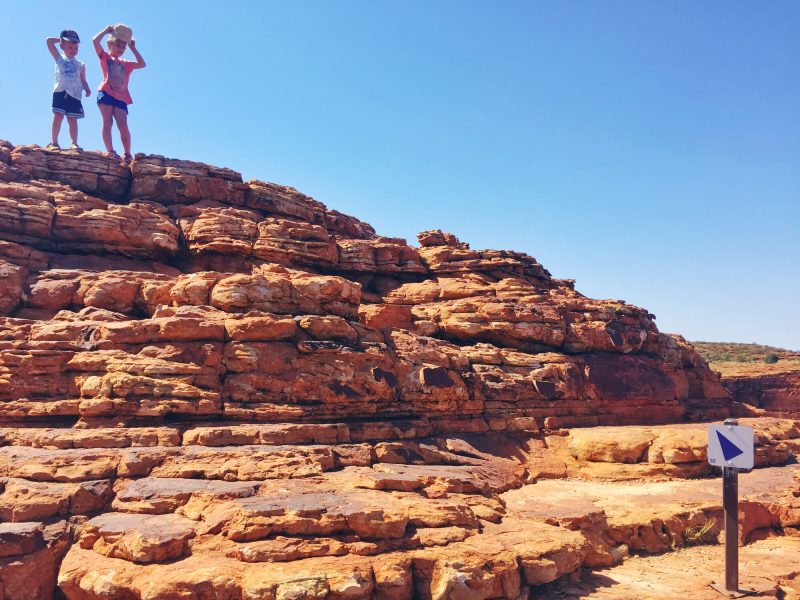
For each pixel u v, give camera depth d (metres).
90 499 13.59
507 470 20.22
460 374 22.89
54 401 16.97
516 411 23.97
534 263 33.59
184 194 30.27
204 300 20.64
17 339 18.38
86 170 29.47
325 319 19.94
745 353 74.44
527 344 27.36
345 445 17.67
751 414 32.75
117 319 20.19
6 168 27.06
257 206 32.19
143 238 26.08
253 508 12.45
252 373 18.36
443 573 12.00
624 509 17.12
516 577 12.55
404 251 32.16
